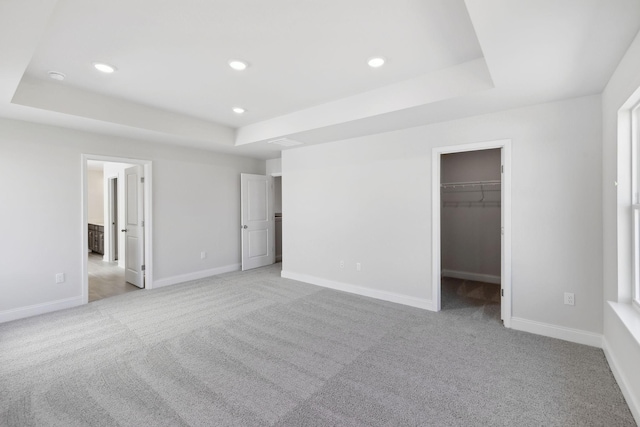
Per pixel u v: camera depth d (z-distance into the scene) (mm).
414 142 3723
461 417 1832
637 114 2154
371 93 3223
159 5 1846
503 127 3078
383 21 2023
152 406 1934
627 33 1756
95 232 7867
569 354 2555
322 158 4672
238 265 5938
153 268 4684
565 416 1832
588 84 2451
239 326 3180
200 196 5281
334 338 2887
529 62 2094
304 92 3275
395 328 3113
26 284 3500
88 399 2004
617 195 2248
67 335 2971
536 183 2928
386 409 1903
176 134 4070
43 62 2602
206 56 2486
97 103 3352
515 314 3084
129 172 4930
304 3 1837
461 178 5215
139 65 2646
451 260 5363
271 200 6438
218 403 1961
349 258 4398
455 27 2096
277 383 2176
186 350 2662
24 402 1975
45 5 1541
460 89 2660
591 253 2701
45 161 3619
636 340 1709
